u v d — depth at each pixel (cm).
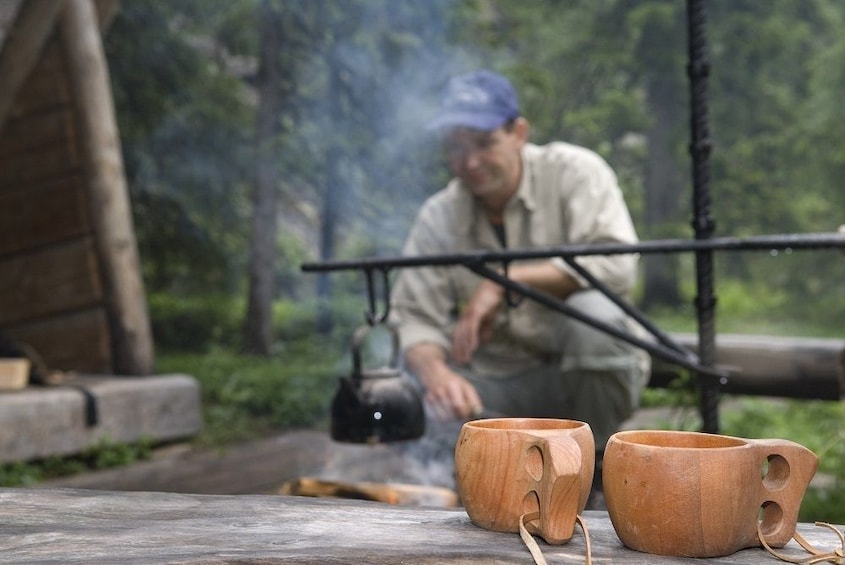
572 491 137
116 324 666
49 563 129
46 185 686
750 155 1984
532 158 374
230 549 134
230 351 1394
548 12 1984
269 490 472
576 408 356
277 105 1364
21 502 163
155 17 1276
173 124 1323
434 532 145
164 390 628
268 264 1369
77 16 670
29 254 688
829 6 2245
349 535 142
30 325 686
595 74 2019
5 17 639
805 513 387
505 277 273
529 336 372
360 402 265
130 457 577
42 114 685
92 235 673
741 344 484
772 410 661
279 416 745
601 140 2003
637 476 134
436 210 392
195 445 637
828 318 1978
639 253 263
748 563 132
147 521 151
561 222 370
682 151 1933
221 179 1381
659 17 1864
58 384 602
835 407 618
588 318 275
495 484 144
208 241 1402
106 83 683
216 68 1477
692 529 132
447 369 349
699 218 280
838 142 1847
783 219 1959
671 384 374
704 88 281
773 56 2002
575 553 135
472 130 351
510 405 382
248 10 1327
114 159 679
